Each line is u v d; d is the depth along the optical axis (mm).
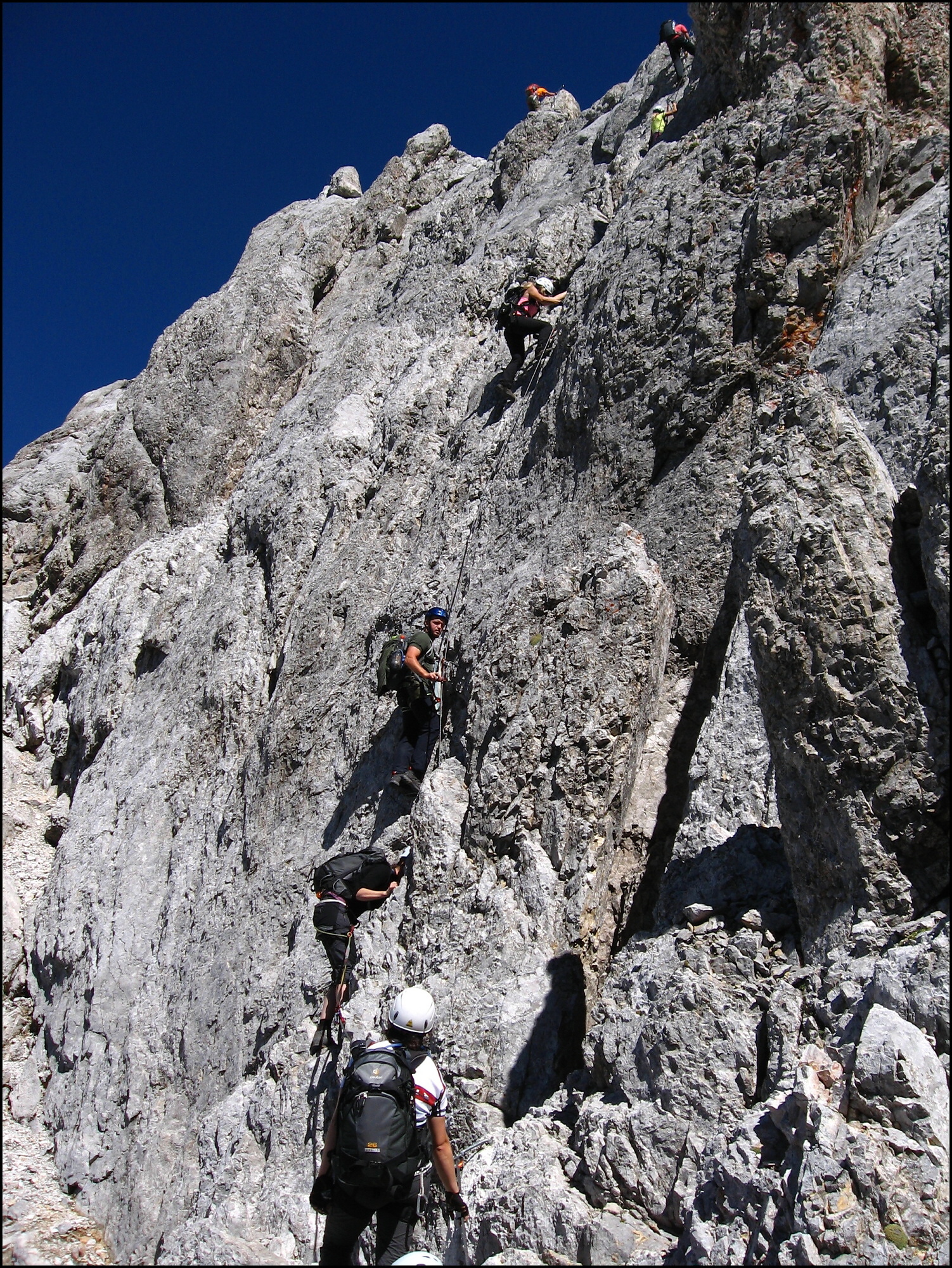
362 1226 4191
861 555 4516
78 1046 9625
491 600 7852
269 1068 7094
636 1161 4250
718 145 8016
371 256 17219
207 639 12047
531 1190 4438
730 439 7090
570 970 5684
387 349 13508
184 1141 7898
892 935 4125
